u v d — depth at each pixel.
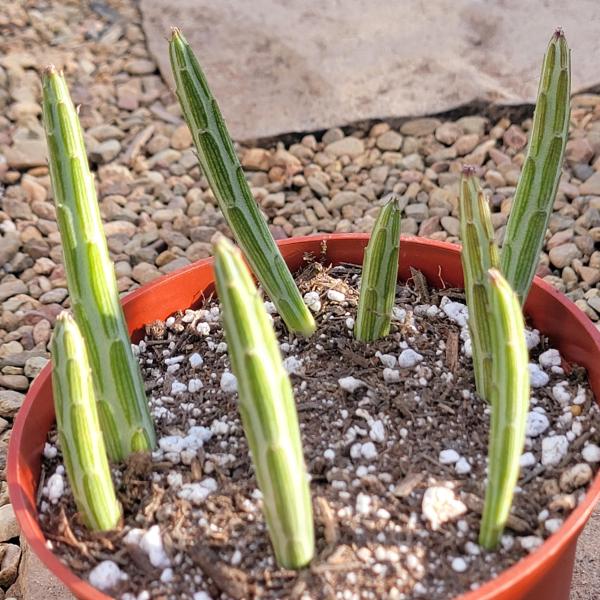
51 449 0.25
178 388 0.27
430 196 0.47
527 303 0.27
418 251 0.29
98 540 0.22
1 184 0.49
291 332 0.28
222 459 0.24
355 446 0.24
